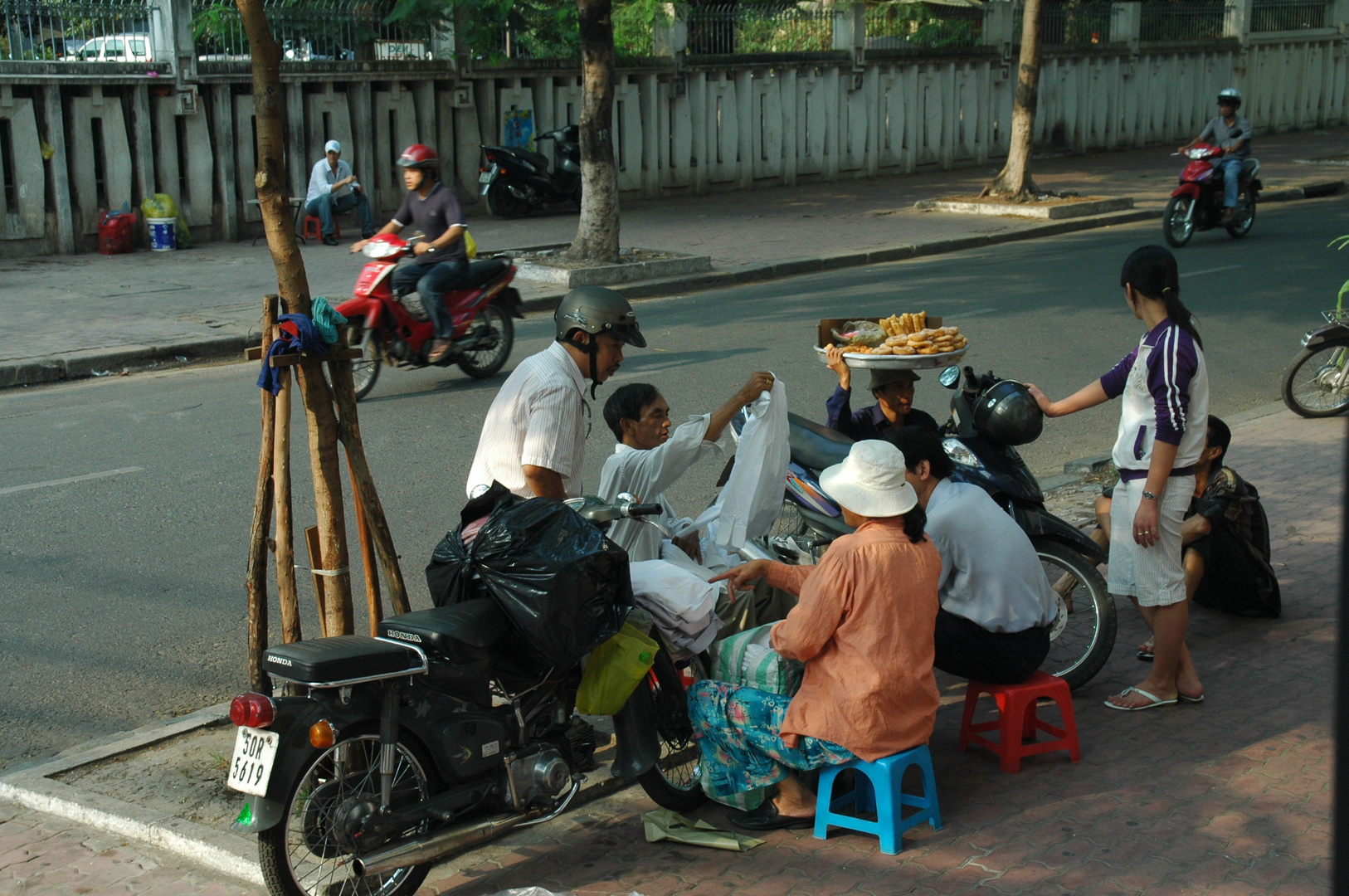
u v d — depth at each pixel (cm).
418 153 952
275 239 393
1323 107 3569
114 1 1650
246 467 780
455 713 349
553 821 394
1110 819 379
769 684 391
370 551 420
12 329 1188
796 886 349
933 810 377
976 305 1274
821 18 2488
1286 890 337
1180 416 428
